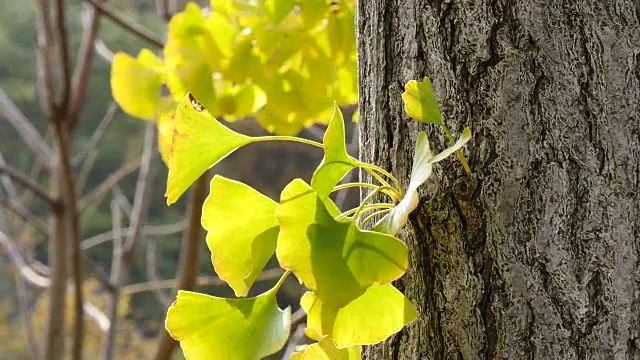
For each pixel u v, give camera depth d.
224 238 0.68
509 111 0.67
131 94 1.08
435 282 0.69
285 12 1.00
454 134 0.68
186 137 0.67
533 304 0.67
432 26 0.69
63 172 1.68
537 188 0.67
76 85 1.71
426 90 0.66
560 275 0.67
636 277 0.67
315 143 0.68
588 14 0.68
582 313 0.67
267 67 1.00
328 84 1.02
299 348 0.75
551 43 0.67
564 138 0.67
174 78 1.05
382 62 0.72
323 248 0.62
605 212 0.67
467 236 0.68
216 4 1.03
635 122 0.67
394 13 0.71
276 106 1.04
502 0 0.68
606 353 0.67
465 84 0.68
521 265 0.67
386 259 0.63
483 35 0.68
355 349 0.71
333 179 0.65
